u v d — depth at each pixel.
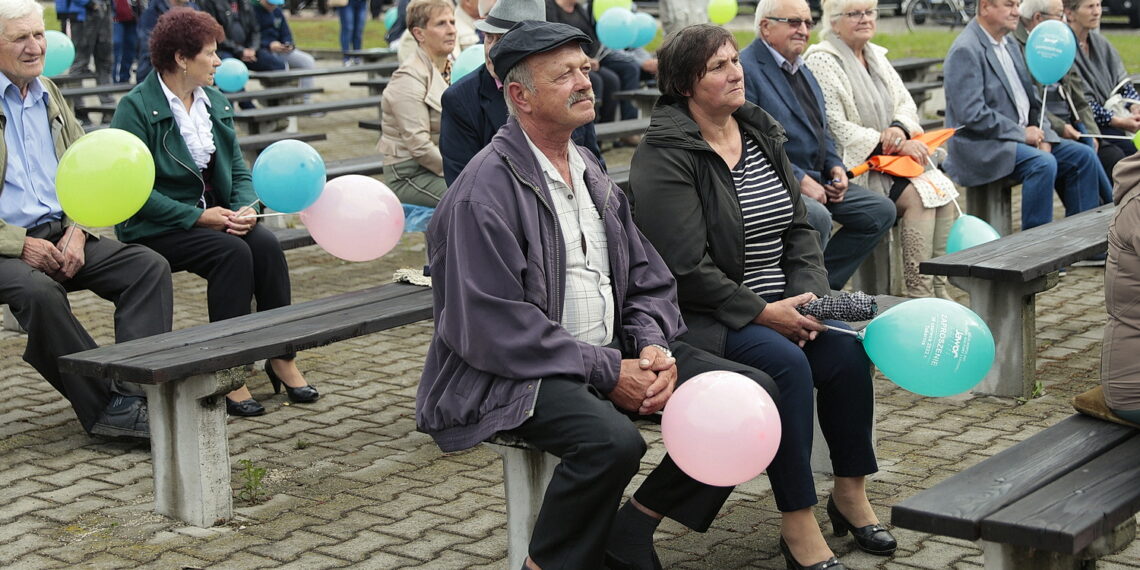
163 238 5.21
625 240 3.48
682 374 3.48
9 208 4.86
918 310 3.42
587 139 5.01
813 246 4.00
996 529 2.68
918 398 5.27
